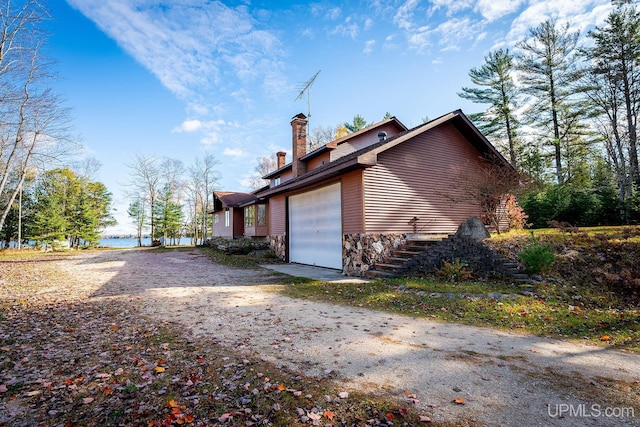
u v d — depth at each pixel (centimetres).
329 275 988
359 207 962
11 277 1034
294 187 1284
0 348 388
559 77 2273
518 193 1152
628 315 483
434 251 857
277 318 516
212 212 3003
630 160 1981
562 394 264
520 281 691
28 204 3234
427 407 246
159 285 849
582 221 1712
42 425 232
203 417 239
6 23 1538
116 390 281
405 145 1049
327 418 234
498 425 221
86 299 679
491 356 349
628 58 1936
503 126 2595
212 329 457
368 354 356
